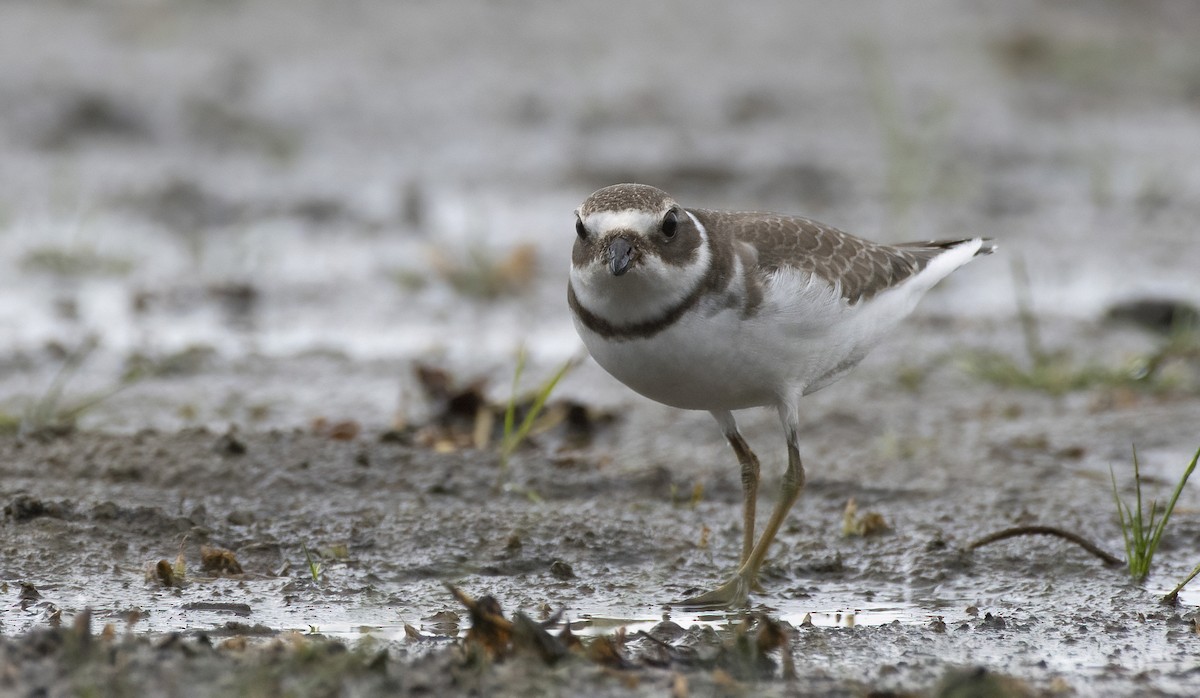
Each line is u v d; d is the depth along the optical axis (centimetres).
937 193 2323
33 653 732
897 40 3284
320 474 1133
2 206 2123
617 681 727
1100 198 2302
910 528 1057
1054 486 1154
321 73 2973
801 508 1117
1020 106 2866
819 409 1429
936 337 1700
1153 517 992
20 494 1025
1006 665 793
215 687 702
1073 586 948
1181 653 816
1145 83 3023
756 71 3069
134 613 862
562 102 2855
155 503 1052
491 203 2303
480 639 772
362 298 1873
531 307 1850
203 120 2667
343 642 808
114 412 1391
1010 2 3541
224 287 1855
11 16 3125
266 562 975
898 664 790
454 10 3438
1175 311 1698
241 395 1466
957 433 1335
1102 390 1478
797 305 896
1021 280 1922
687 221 889
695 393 920
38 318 1744
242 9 3344
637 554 1008
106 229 2125
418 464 1168
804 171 2416
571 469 1182
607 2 3550
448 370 1555
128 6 3269
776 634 804
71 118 2603
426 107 2820
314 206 2269
